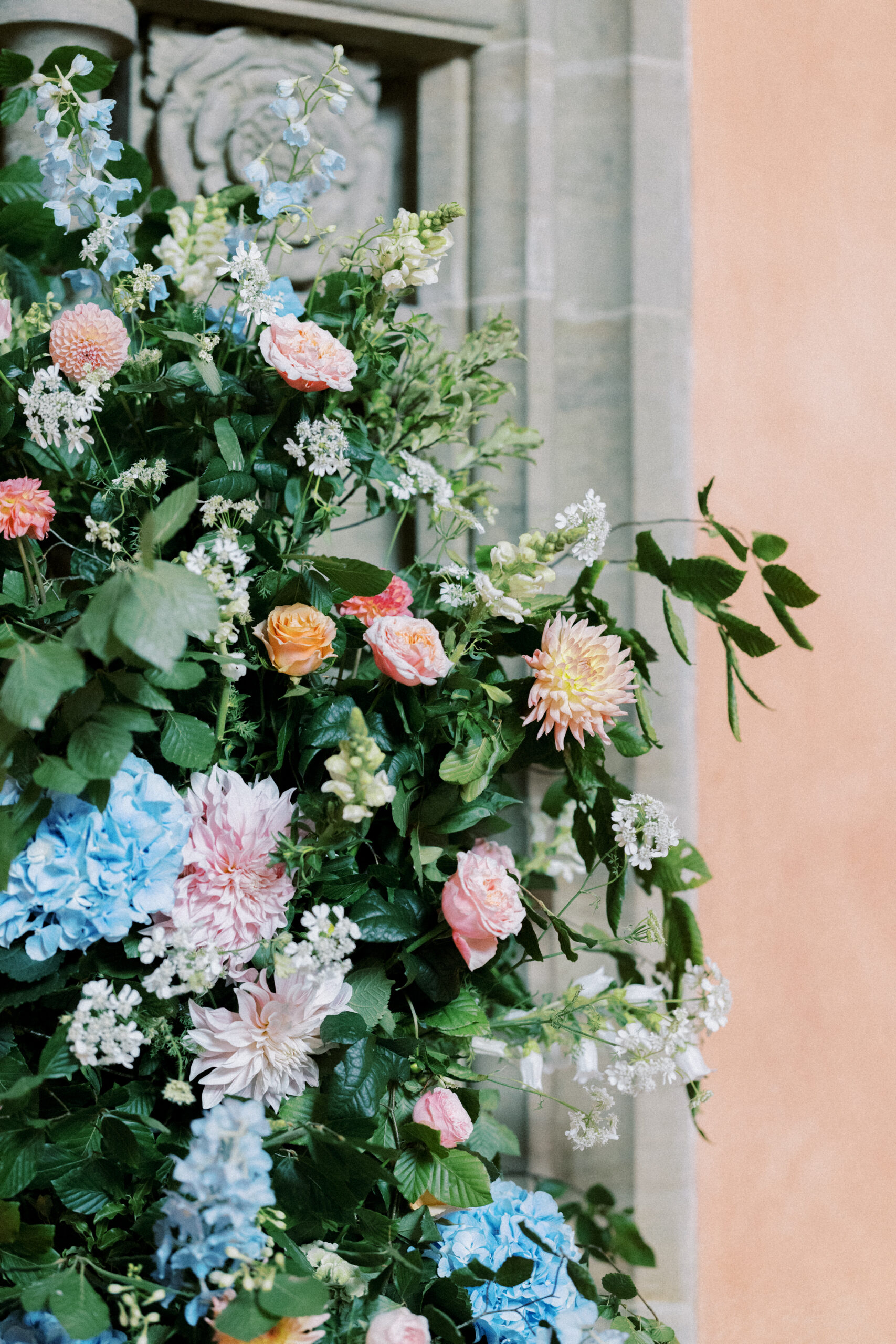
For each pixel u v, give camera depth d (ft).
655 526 4.38
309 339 3.00
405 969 3.13
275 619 2.86
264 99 4.19
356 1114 2.73
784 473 4.57
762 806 4.50
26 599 2.95
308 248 4.27
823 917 4.55
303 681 3.15
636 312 4.38
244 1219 2.40
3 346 3.25
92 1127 2.66
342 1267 2.78
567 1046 3.54
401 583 3.19
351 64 4.39
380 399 3.59
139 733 2.91
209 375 3.04
